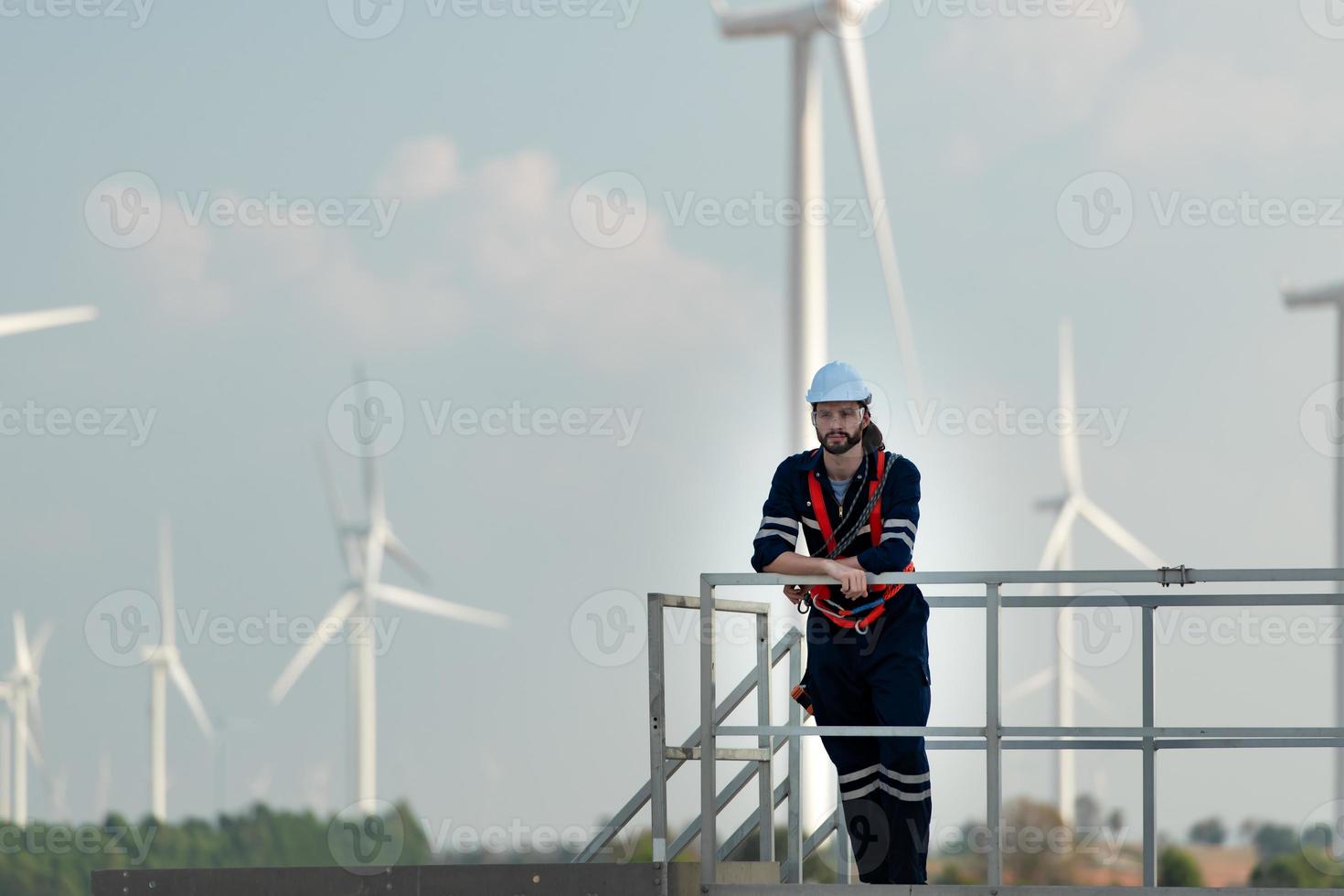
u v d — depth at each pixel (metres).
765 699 36.09
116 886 31.00
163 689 151.62
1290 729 31.00
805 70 114.44
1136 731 30.78
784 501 32.28
